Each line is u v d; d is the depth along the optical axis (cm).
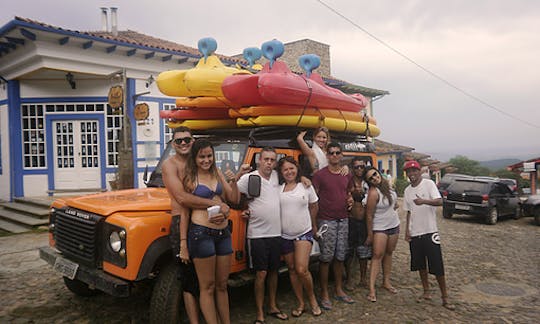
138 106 1162
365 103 688
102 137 1228
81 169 1234
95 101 1219
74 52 1113
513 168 2739
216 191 372
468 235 1087
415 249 519
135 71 1231
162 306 382
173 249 365
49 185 1217
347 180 505
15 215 1052
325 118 548
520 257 809
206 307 359
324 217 494
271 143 506
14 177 1205
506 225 1339
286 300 521
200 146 362
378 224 529
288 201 442
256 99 480
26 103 1209
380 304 513
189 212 366
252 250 430
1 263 684
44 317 459
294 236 446
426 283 530
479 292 573
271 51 522
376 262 531
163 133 1278
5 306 491
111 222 383
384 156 2655
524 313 491
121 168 1020
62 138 1229
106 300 511
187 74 499
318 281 603
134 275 363
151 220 382
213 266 361
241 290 549
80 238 409
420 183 515
